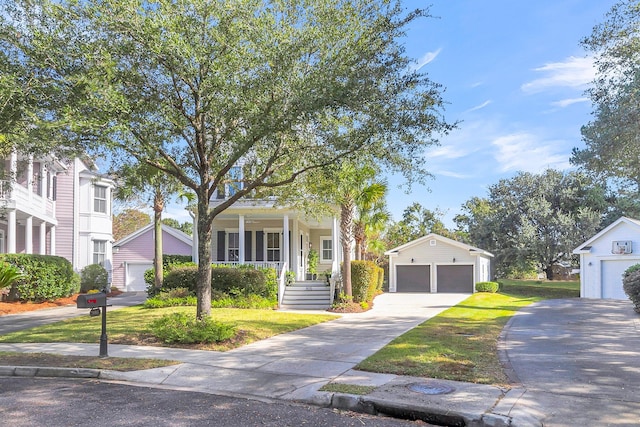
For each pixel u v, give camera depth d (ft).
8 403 21.85
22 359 30.09
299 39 34.68
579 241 111.55
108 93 29.14
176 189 46.88
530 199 119.65
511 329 44.39
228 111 34.37
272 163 38.55
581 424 18.63
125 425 18.92
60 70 32.04
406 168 37.63
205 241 39.11
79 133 31.63
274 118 33.14
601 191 117.29
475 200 151.74
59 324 45.55
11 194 63.87
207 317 37.83
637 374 26.17
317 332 42.37
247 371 27.78
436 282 102.58
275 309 63.87
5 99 29.32
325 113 33.37
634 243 85.15
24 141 32.09
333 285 66.85
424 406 20.51
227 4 33.14
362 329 44.34
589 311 58.80
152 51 31.94
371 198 63.72
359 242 92.32
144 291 109.50
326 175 37.50
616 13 39.34
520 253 116.88
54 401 22.26
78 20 32.01
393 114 33.09
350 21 35.06
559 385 23.97
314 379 25.64
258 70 34.60
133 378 26.66
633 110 38.75
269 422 19.57
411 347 33.76
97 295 30.81
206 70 34.14
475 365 28.27
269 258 83.87
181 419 19.79
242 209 72.79
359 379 25.26
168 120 35.58
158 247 69.46
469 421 19.36
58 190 90.33
